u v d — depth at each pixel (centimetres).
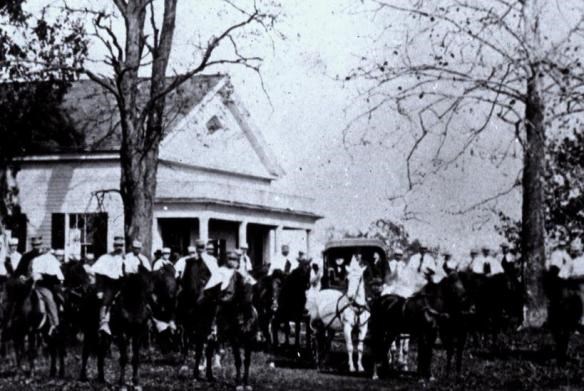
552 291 2122
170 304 2167
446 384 1775
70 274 2019
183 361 2145
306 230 5488
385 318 1962
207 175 4838
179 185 4303
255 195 4762
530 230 2880
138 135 2816
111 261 1694
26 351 2259
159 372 2031
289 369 2152
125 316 1667
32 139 4084
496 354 2334
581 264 2069
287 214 5153
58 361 2253
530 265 2892
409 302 1917
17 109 3722
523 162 1920
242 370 2092
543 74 1806
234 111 5025
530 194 2866
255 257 5297
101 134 4266
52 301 1917
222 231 5000
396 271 2172
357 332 2106
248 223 5022
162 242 4481
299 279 2525
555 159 3672
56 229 4231
